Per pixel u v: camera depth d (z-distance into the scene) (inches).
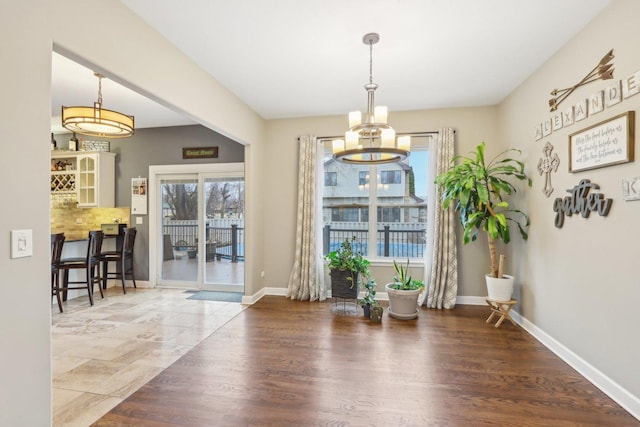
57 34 64.8
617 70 82.3
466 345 116.0
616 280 82.7
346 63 118.3
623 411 77.9
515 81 134.7
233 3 84.2
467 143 165.6
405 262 175.3
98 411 77.8
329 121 180.2
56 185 204.1
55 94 147.0
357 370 98.0
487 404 80.8
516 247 142.6
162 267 207.6
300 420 74.8
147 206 204.5
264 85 137.9
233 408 79.3
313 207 177.6
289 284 181.3
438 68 122.6
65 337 123.3
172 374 95.5
